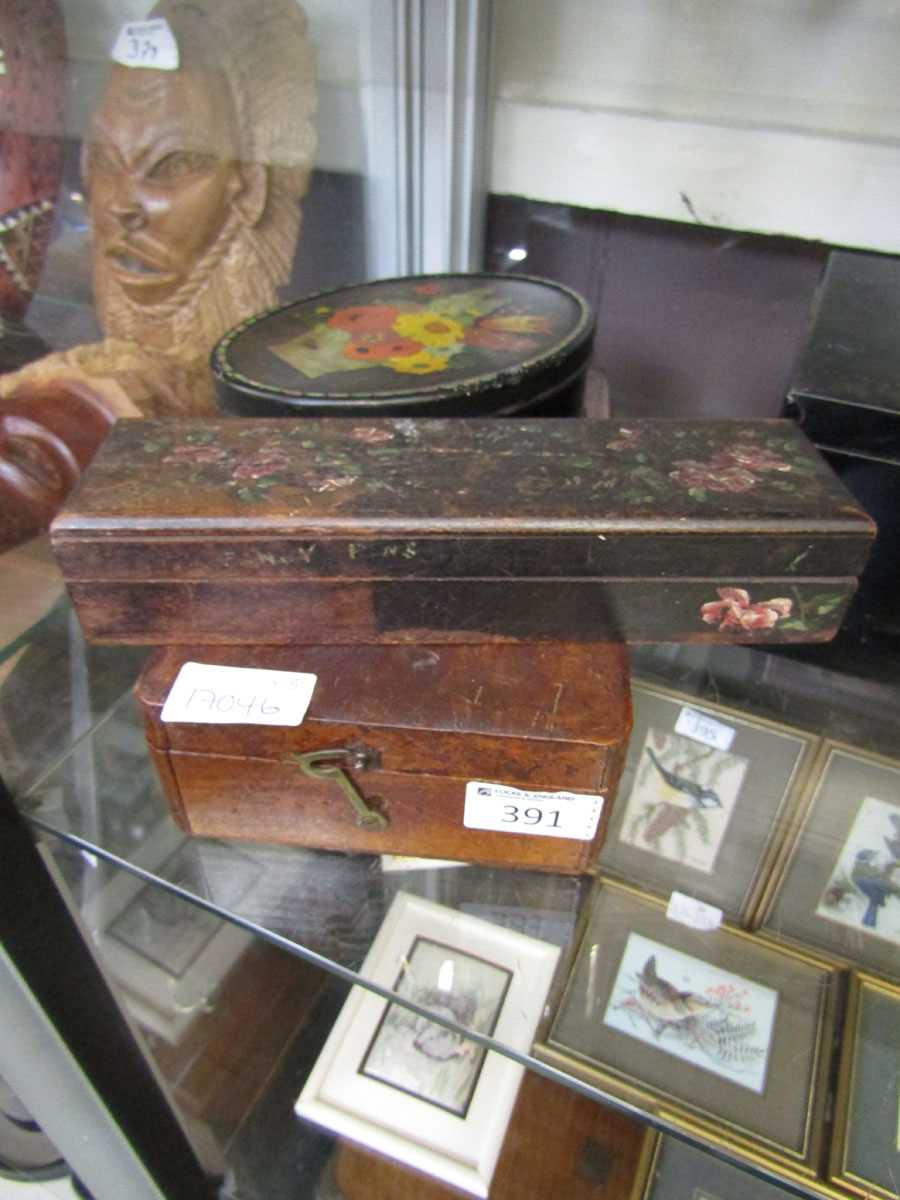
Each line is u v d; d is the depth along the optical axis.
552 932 0.60
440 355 0.62
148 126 0.68
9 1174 0.85
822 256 0.69
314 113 0.75
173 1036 0.75
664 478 0.52
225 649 0.55
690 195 0.71
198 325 0.75
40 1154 0.82
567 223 0.77
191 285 0.74
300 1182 0.73
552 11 0.68
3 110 0.66
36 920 0.55
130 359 0.74
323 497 0.51
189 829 0.61
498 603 0.52
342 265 0.82
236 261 0.74
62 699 0.66
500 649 0.55
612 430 0.57
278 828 0.59
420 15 0.67
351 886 0.62
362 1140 0.71
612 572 0.51
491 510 0.50
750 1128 0.53
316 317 0.68
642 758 0.61
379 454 0.54
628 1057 0.56
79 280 0.75
